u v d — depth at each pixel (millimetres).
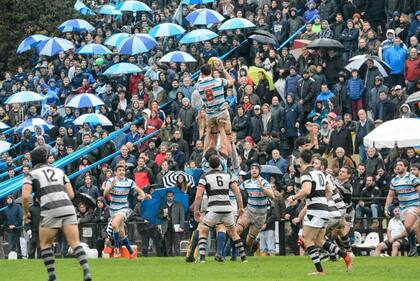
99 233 69812
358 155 75938
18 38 126875
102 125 86812
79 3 115938
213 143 55812
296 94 80375
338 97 80438
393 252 62500
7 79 105812
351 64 80750
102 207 70625
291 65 85000
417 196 58188
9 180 79125
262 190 57469
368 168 68375
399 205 61438
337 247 47031
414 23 85312
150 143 77312
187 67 92438
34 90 100500
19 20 126750
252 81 82812
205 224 52219
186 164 76250
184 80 85500
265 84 83875
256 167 57594
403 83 82312
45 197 40188
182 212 67062
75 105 87312
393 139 64312
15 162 88812
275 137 75500
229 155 56000
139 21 107562
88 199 70938
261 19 93500
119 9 103938
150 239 68562
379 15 92812
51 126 89750
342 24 88750
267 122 78750
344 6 92375
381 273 46938
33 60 121812
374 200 66625
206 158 54281
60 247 69750
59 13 125875
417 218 57750
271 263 53406
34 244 68125
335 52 83625
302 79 79812
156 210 67312
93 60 102812
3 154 91125
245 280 43844
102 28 108812
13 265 55812
